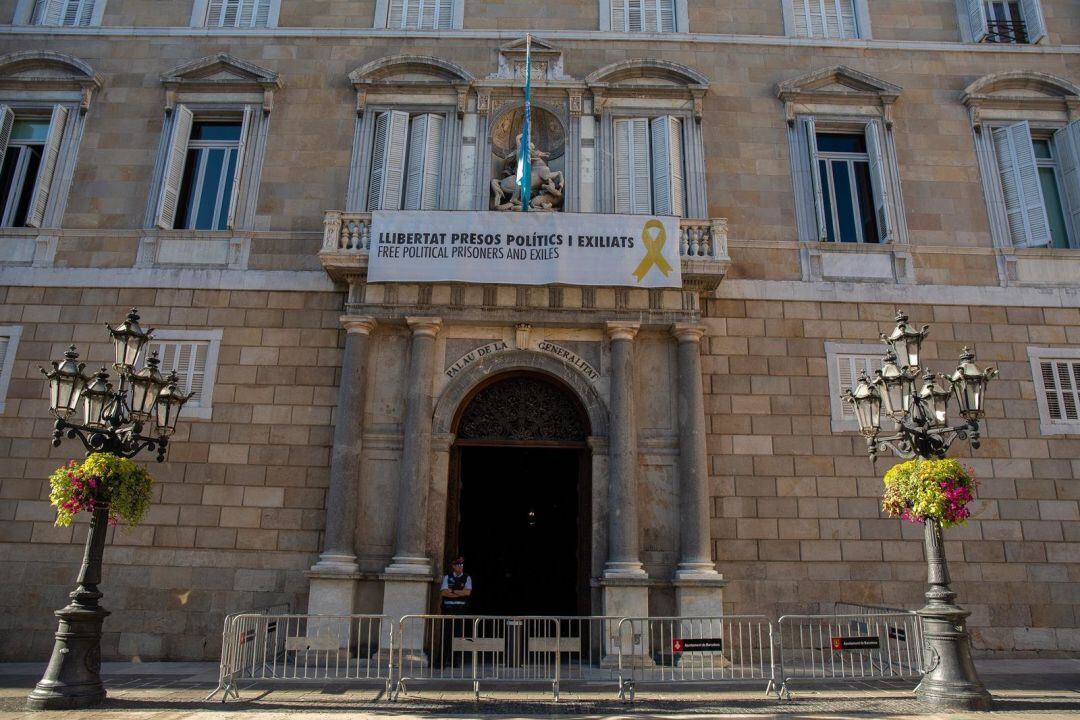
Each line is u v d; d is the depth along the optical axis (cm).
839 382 1529
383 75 1700
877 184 1656
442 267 1452
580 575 1405
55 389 1011
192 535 1427
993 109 1716
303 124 1672
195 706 952
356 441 1411
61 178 1628
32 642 1377
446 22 1789
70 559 1415
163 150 1650
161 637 1382
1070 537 1462
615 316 1466
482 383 1483
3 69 1686
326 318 1544
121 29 1731
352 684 1119
